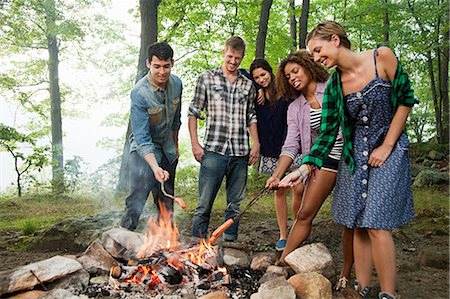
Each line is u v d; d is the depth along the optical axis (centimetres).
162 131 395
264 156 434
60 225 497
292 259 308
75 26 1494
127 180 957
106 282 298
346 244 315
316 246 317
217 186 421
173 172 420
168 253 314
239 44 412
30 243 491
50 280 283
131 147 393
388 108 273
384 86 270
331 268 306
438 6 1294
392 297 262
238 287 295
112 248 330
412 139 1750
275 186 330
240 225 602
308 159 302
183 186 1288
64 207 933
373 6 1323
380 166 270
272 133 425
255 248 472
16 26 1543
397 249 464
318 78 352
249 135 440
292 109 374
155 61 371
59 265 291
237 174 424
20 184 1342
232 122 417
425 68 1545
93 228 486
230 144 416
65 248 474
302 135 370
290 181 308
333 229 513
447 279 364
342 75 283
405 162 272
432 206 710
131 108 380
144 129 375
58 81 1695
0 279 271
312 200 320
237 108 418
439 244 478
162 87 386
